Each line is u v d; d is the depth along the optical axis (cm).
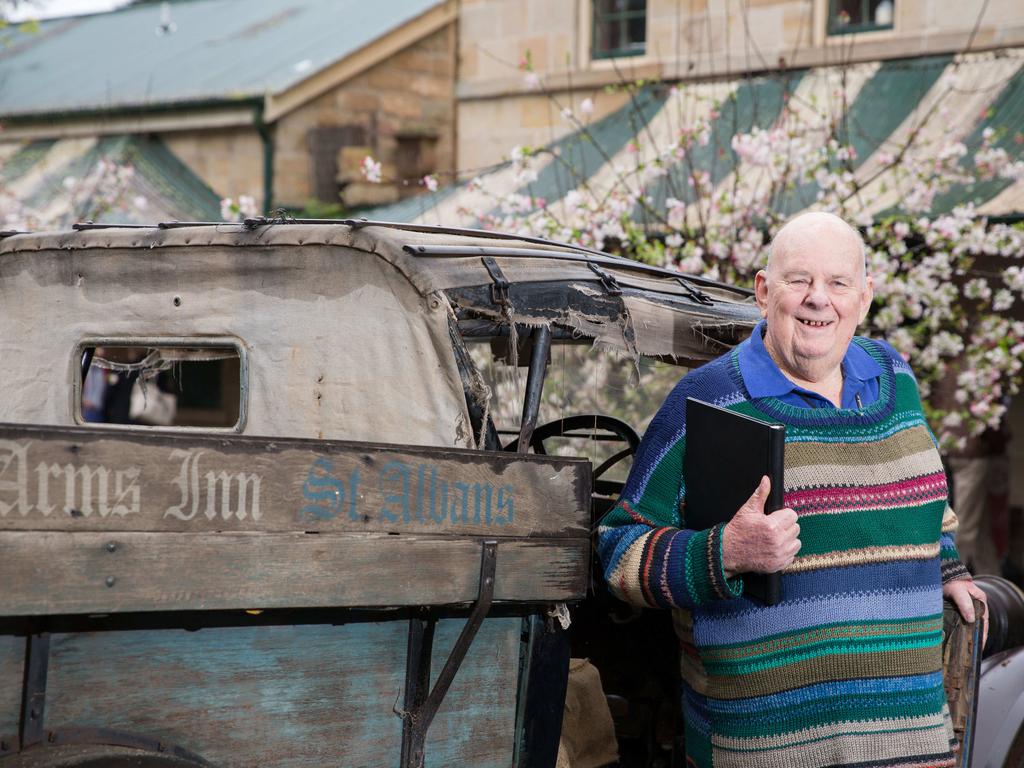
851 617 236
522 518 227
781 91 873
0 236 306
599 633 355
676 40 957
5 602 174
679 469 248
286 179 1076
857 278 246
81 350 297
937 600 248
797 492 237
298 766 213
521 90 1039
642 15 986
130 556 185
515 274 252
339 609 216
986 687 344
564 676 246
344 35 1172
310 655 214
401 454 212
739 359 251
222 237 268
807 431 241
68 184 955
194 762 198
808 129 732
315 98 1077
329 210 1055
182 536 190
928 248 701
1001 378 725
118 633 195
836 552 237
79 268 295
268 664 209
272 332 261
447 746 231
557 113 1022
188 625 201
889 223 666
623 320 270
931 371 700
